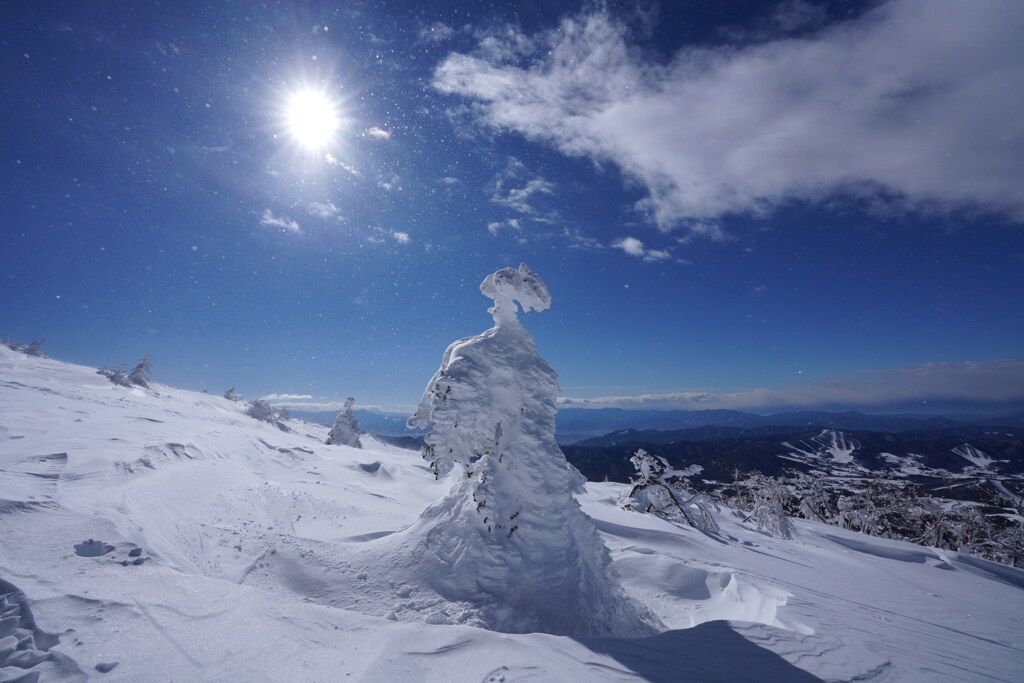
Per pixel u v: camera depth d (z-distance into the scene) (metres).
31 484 7.39
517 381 7.44
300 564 6.87
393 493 18.23
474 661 4.02
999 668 5.71
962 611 11.00
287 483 16.11
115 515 6.79
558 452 7.34
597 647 4.59
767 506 24.58
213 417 39.72
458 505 7.19
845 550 22.00
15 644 3.38
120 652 3.45
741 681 4.14
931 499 37.47
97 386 36.91
